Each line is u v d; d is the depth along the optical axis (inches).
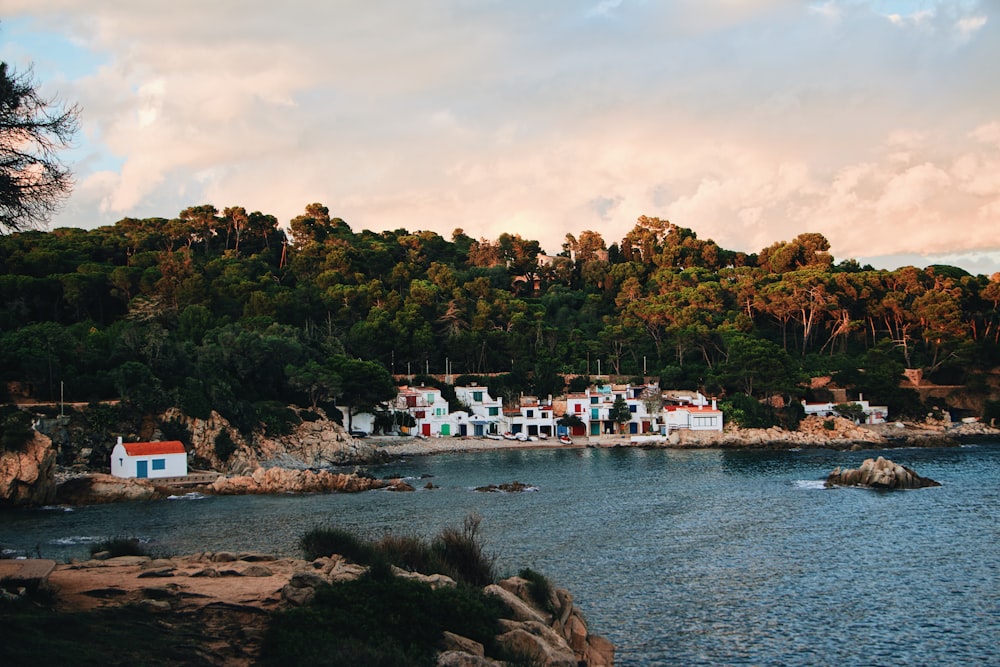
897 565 2516.0
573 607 1882.4
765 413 6707.7
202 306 6884.8
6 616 1261.1
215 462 4761.3
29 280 6633.9
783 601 2155.5
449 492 4119.1
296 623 1370.6
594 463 5369.1
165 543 2854.3
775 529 3078.2
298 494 4092.0
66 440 4382.4
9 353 4874.5
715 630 1930.4
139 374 4859.7
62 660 1142.3
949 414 7278.5
